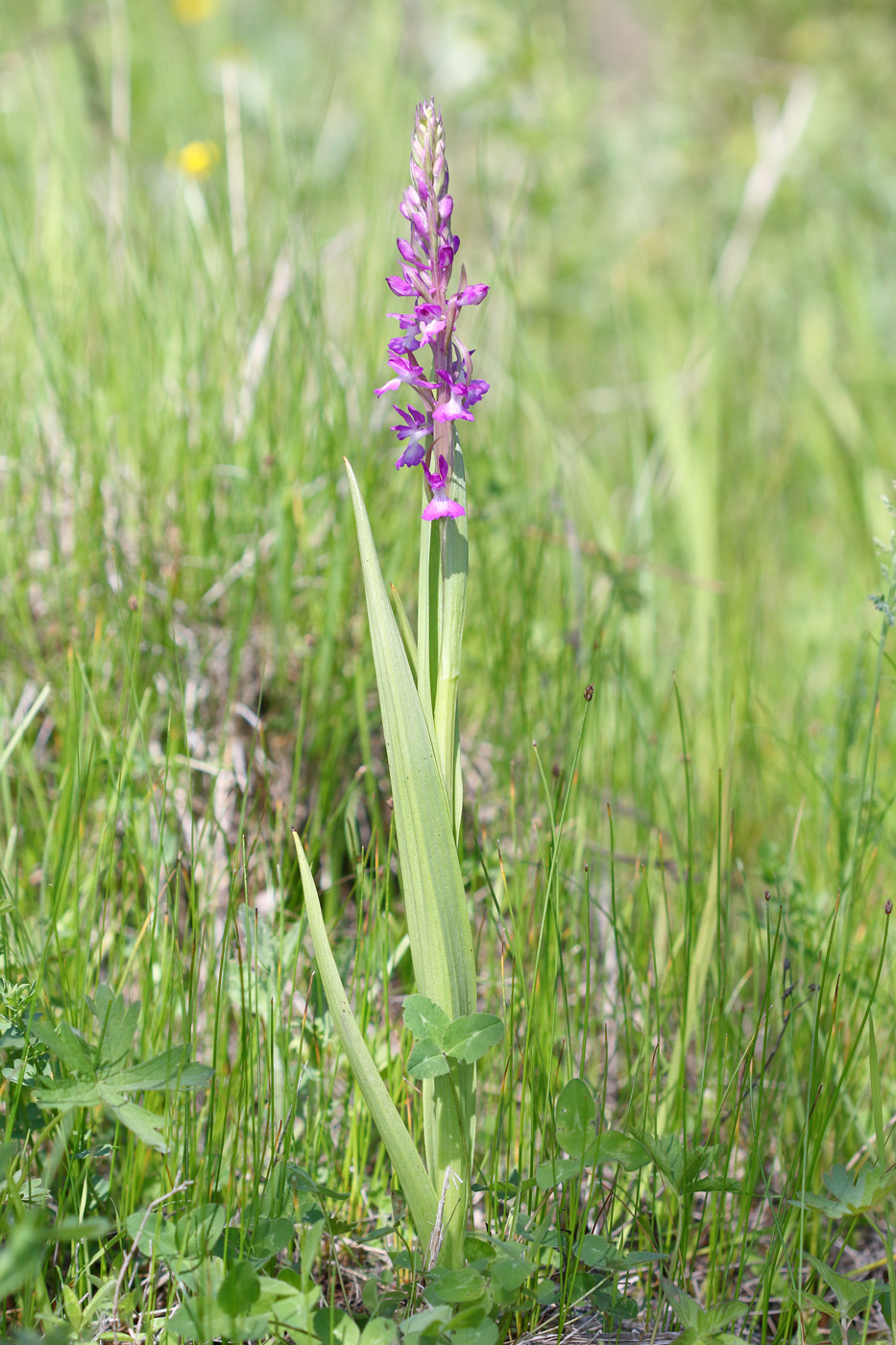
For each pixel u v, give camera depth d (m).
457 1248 1.55
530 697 2.04
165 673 1.89
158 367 2.21
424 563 1.53
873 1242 1.69
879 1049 1.76
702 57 5.43
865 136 4.54
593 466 3.19
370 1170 1.69
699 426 3.13
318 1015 1.68
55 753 1.89
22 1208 1.51
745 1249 1.63
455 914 1.53
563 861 1.82
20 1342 1.46
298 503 1.97
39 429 2.01
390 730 1.52
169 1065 1.54
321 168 3.41
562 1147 1.58
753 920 1.75
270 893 1.73
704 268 3.97
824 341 3.46
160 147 3.31
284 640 1.93
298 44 4.46
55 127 2.81
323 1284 1.62
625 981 1.71
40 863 1.79
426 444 1.54
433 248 1.53
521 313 2.52
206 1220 1.54
